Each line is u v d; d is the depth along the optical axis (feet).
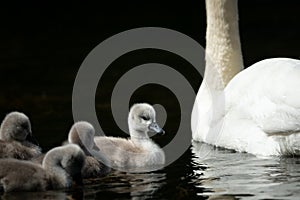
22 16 118.62
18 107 66.33
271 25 108.78
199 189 41.50
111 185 43.27
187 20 112.57
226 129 50.24
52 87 74.90
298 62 48.83
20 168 42.70
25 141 48.75
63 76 80.12
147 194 41.06
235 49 56.29
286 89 46.62
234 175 43.83
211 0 56.39
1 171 42.39
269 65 49.29
